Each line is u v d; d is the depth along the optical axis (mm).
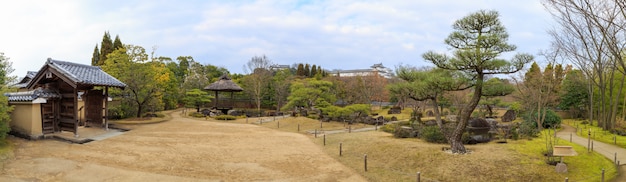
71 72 16609
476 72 12250
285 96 41281
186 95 39250
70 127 16359
